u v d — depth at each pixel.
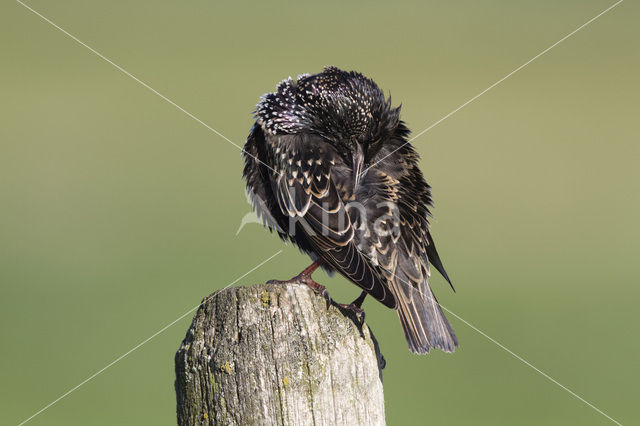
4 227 18.45
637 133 26.27
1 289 15.25
